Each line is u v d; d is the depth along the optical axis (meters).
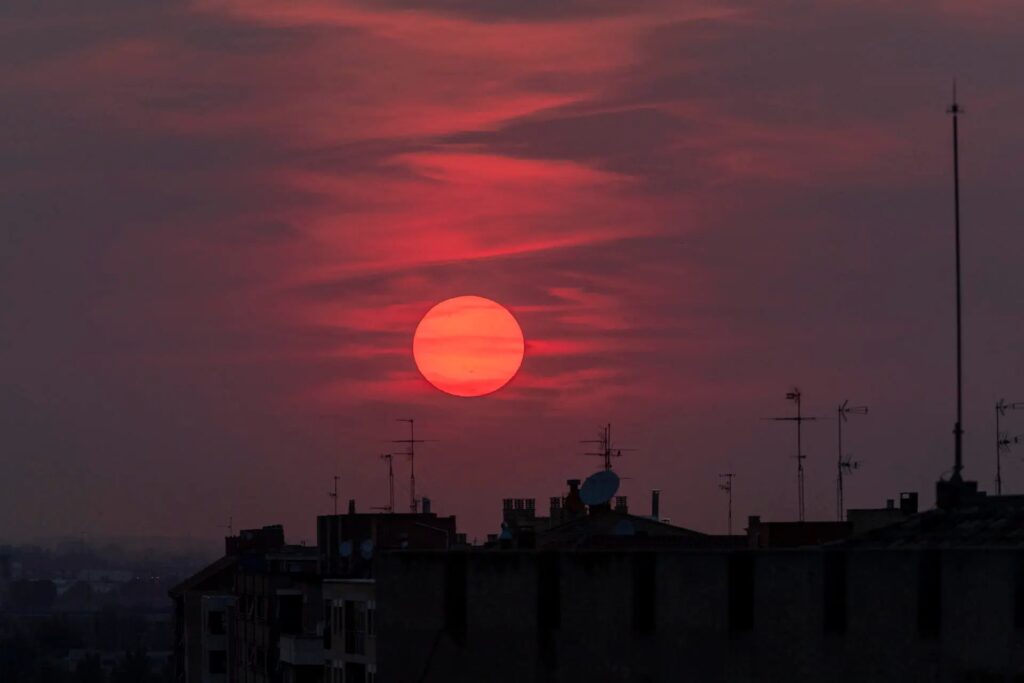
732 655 134.88
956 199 152.12
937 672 128.12
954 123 152.12
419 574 149.38
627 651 139.62
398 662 149.75
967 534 141.38
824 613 132.00
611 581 140.88
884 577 130.50
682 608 137.38
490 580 146.50
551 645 143.12
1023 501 145.25
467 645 147.12
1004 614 125.69
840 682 131.00
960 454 149.62
